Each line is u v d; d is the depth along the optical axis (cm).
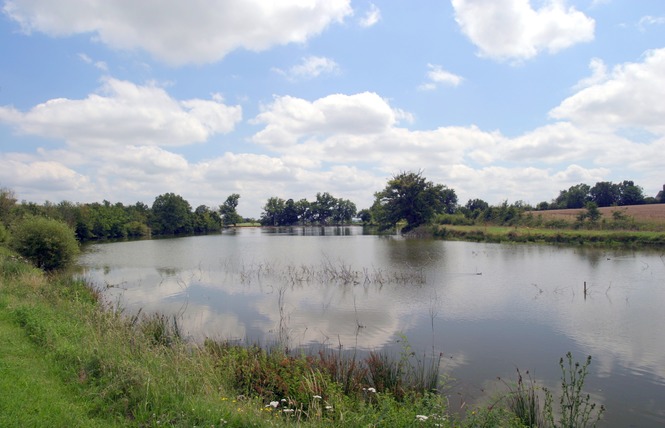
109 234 9619
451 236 7431
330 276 3084
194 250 5744
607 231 5591
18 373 859
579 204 12012
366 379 1120
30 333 1166
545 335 1650
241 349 1277
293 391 988
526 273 3178
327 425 751
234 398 877
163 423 684
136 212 11450
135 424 694
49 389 809
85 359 960
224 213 18625
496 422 790
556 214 8219
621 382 1212
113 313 1611
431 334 1662
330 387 951
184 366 976
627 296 2338
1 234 4253
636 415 1020
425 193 8669
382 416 743
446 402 1000
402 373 1141
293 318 1911
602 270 3250
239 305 2195
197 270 3575
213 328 1739
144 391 779
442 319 1889
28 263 2864
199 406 742
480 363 1350
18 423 657
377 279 2897
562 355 1433
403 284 2780
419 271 3344
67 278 2564
